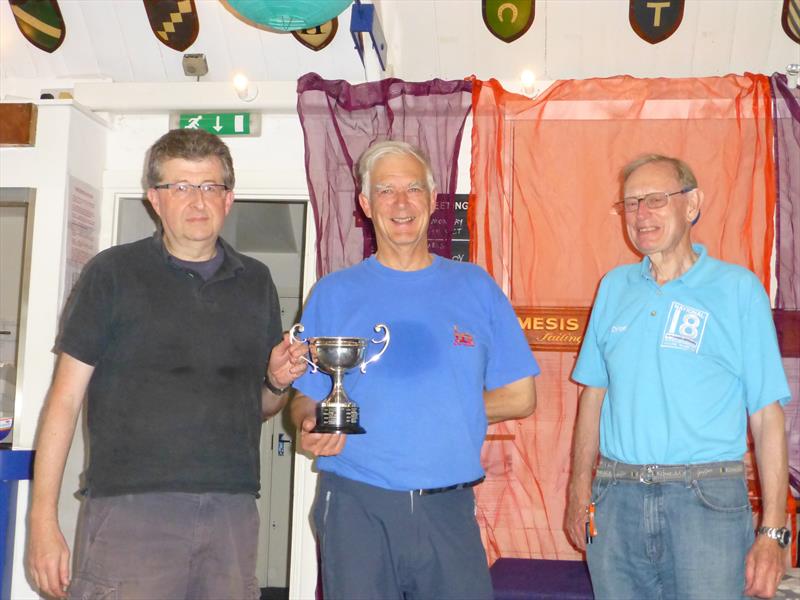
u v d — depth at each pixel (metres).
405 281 1.95
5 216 3.77
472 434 1.86
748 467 2.85
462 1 3.33
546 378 3.06
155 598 1.70
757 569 1.86
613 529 1.96
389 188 1.94
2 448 3.01
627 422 1.99
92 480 1.78
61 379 1.78
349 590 1.76
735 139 3.03
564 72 3.53
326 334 1.97
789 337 2.96
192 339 1.80
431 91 3.15
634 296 2.09
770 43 3.31
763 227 3.00
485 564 1.83
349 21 3.34
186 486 1.74
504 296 2.03
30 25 3.53
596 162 3.09
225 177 1.89
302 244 4.65
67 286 3.15
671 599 1.93
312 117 3.19
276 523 4.70
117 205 3.43
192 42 3.53
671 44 3.37
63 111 3.15
